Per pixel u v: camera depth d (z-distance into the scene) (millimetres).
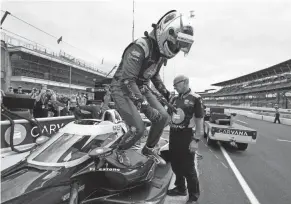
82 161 2193
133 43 2039
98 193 2383
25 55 17953
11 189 1744
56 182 1880
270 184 3613
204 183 3600
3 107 4852
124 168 2248
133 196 2322
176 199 2766
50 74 21438
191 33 2002
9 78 16438
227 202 2889
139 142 3623
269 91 33000
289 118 18391
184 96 2771
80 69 24688
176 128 2746
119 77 2148
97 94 11180
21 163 2213
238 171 4297
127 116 2135
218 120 7383
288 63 32500
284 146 7328
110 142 2732
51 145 2387
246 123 16891
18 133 4953
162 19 1998
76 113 5371
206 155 5668
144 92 2350
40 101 7555
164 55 2086
